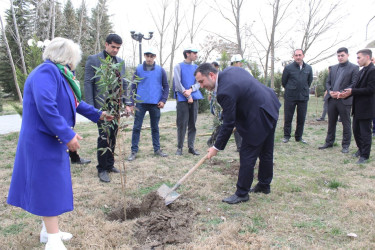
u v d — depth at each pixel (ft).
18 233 9.54
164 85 18.15
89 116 9.76
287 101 21.88
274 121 11.07
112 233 9.32
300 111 21.89
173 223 9.66
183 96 18.01
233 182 13.98
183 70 17.90
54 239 7.86
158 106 17.97
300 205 11.37
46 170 7.38
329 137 20.52
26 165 7.48
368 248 8.45
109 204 11.68
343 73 19.17
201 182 13.94
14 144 23.47
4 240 9.05
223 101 10.47
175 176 14.90
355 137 17.80
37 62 23.38
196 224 9.90
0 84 82.64
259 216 10.47
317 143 22.25
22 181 7.63
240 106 10.79
